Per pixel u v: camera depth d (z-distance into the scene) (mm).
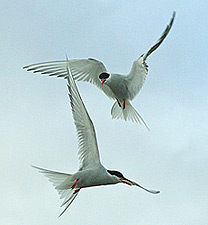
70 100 8812
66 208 9242
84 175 9180
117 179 9289
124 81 13484
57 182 9242
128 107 13922
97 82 13938
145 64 12953
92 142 9141
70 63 13336
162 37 11836
